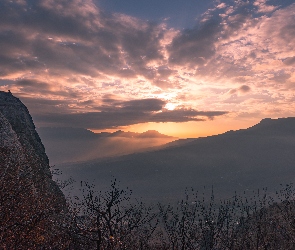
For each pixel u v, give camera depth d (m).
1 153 28.34
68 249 15.80
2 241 13.80
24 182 22.34
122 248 14.88
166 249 17.42
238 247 23.11
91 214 14.35
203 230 19.62
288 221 29.45
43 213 17.22
